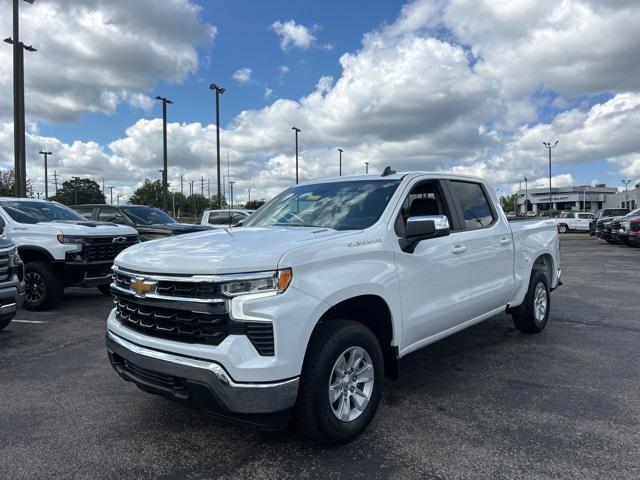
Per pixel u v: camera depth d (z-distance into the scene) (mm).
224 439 3574
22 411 4125
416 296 4055
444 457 3256
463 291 4699
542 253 6289
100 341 6359
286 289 3047
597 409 3992
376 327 3934
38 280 8148
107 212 12539
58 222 8734
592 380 4676
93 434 3682
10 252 6332
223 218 17641
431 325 4258
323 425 3229
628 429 3619
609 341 6043
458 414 3939
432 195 4711
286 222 4406
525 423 3752
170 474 3115
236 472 3123
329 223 4160
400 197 4246
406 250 3975
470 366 5141
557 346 5848
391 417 3898
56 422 3902
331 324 3389
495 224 5402
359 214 4137
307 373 3180
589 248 21969
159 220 12898
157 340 3262
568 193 103625
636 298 8969
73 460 3303
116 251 8781
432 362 5289
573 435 3537
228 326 2998
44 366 5340
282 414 3066
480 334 6414
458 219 4844
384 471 3100
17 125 16391
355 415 3488
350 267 3477
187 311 3127
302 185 5184
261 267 3027
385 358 3965
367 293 3535
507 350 5695
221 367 2965
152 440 3574
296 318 3045
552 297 9109
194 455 3348
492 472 3059
